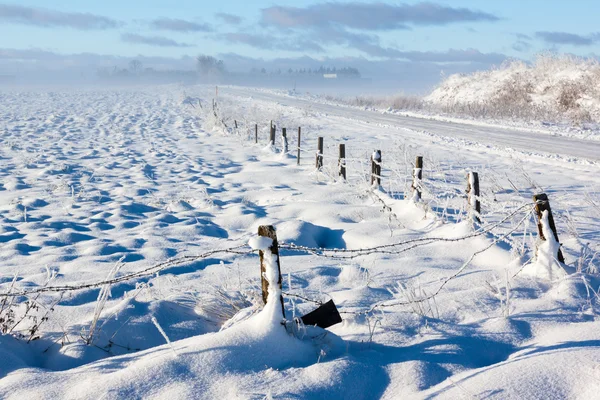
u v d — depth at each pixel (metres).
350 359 3.61
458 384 3.29
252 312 4.58
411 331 4.22
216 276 6.14
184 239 8.27
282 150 17.64
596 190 11.49
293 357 3.71
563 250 6.63
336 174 12.99
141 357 3.85
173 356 3.63
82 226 9.05
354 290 5.41
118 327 4.61
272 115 28.88
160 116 33.28
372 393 3.34
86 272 6.46
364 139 21.91
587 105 28.42
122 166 15.78
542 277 5.41
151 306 4.98
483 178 12.64
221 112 27.44
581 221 8.45
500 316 4.52
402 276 5.95
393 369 3.54
